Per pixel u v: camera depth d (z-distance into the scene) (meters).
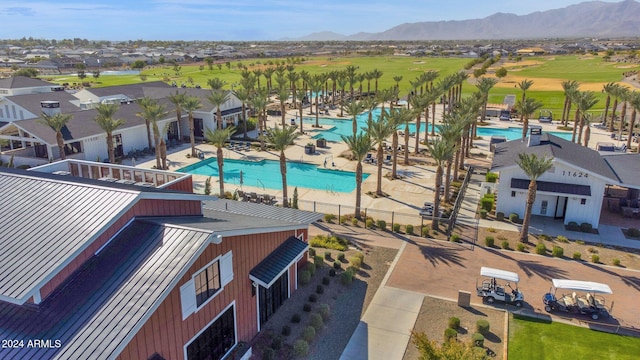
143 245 17.72
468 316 24.08
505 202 38.06
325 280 27.36
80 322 14.62
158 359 16.12
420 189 45.19
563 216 37.72
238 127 72.25
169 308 16.64
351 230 35.72
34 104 64.94
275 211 30.55
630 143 59.41
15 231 17.66
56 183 20.77
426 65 189.50
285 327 22.59
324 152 60.44
